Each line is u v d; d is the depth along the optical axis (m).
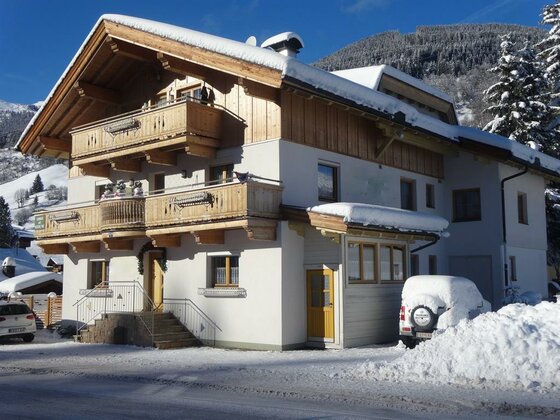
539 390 9.84
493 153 23.77
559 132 35.47
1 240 71.94
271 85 17.12
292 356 15.92
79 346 19.80
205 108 19.27
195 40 18.67
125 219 20.30
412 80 26.97
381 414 8.51
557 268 36.34
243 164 19.00
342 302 17.58
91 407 9.32
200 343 19.53
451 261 25.47
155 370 13.49
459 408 8.83
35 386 11.61
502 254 24.27
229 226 17.53
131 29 20.31
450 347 11.84
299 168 18.75
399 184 23.03
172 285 20.58
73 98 23.66
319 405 9.23
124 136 20.77
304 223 17.83
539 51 38.12
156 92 22.34
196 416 8.50
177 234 20.02
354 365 13.73
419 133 22.09
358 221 17.09
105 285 23.45
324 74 18.00
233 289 18.75
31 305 28.98
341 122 20.53
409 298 16.50
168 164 20.77
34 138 24.69
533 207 27.48
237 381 11.62
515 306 13.43
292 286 18.05
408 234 19.38
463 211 25.36
